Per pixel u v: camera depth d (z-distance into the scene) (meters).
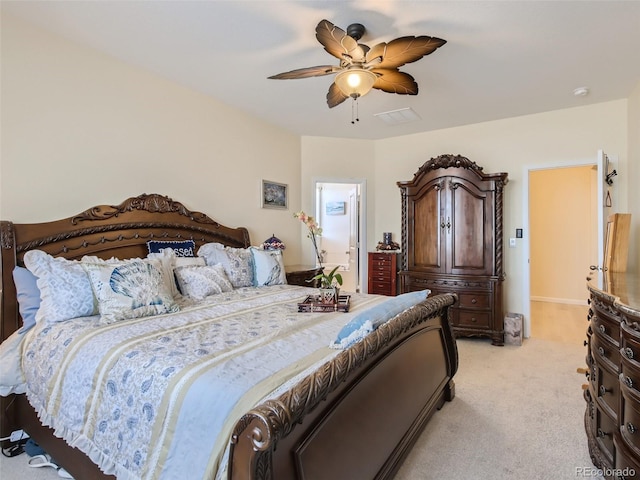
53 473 1.85
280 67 2.96
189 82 3.27
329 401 1.26
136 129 2.98
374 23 2.30
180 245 3.15
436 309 2.21
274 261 3.46
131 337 1.65
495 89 3.38
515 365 3.33
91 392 1.46
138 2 2.12
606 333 1.77
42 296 2.01
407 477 1.79
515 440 2.12
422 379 2.15
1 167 2.25
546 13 2.19
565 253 6.12
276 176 4.53
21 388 1.87
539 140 4.10
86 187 2.66
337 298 2.35
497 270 3.96
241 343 1.59
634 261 3.35
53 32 2.45
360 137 5.11
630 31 2.38
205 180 3.58
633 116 3.41
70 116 2.57
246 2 2.11
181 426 1.17
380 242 5.20
